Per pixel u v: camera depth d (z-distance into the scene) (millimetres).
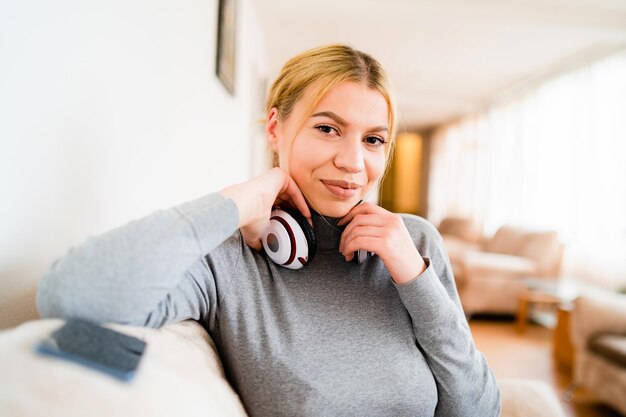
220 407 505
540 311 3736
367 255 762
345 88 691
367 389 628
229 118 2031
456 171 6141
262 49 3713
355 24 3285
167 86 1053
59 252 625
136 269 460
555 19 2951
